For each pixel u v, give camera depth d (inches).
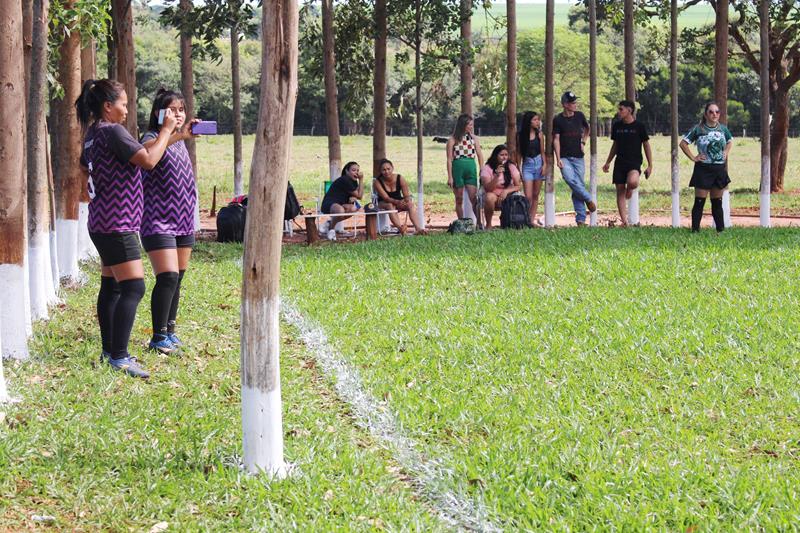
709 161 632.4
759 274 485.4
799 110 2797.7
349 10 889.5
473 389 310.5
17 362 330.3
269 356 235.6
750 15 1326.3
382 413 286.5
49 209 469.1
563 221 862.5
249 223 233.8
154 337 352.8
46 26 408.5
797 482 232.5
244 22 753.6
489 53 987.9
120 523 207.5
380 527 209.0
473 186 739.4
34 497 217.5
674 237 618.2
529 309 419.8
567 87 2753.4
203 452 249.1
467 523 214.2
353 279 500.4
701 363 335.9
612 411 287.6
